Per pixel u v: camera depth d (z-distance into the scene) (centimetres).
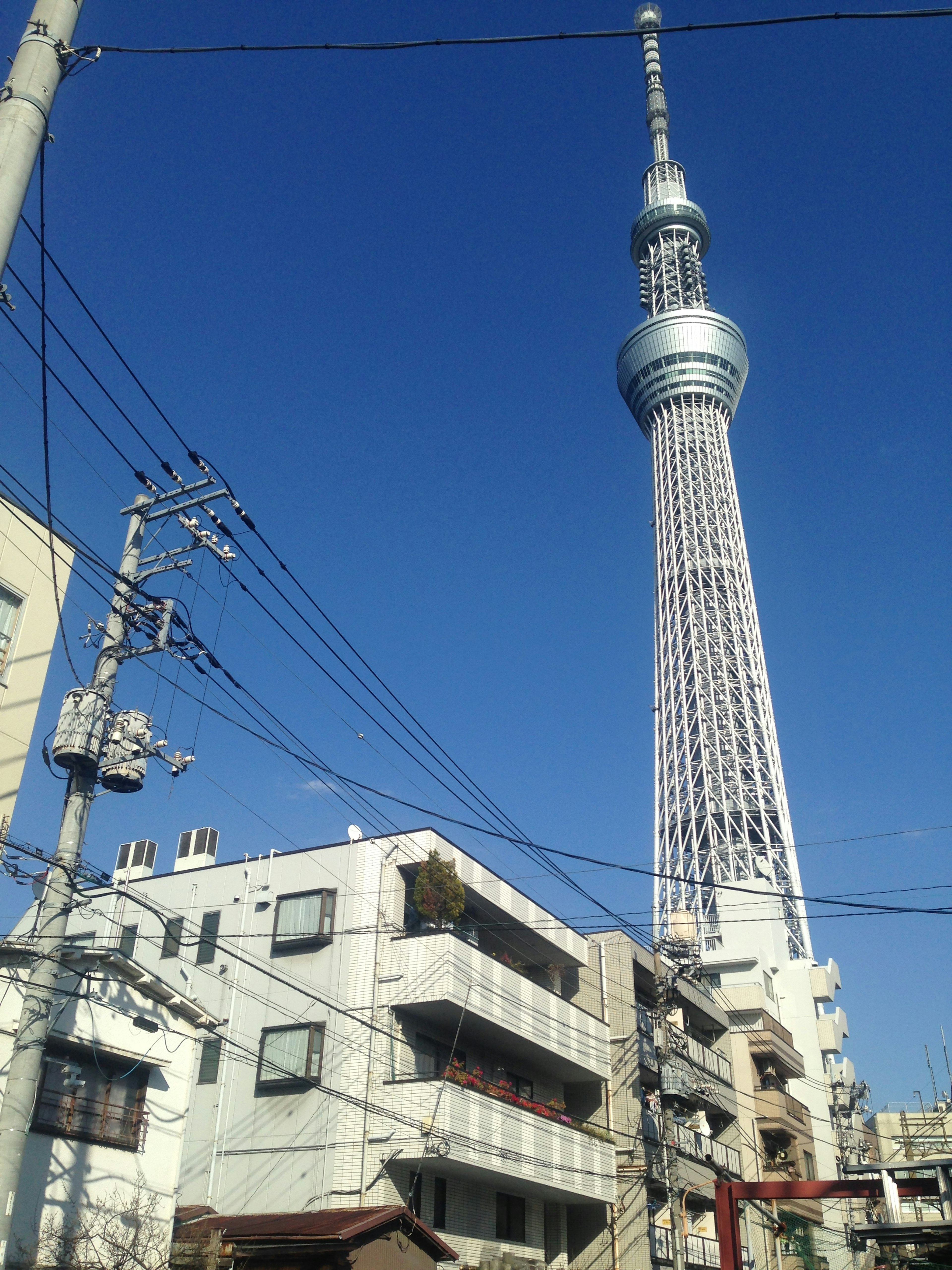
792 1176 5444
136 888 3641
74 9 1124
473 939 3509
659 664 13275
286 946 3262
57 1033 2156
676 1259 3541
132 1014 2344
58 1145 2112
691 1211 4581
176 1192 2334
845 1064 7831
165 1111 2367
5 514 2112
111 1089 2277
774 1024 6000
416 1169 2980
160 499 1838
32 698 2086
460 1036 3366
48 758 1691
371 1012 3053
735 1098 5328
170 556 1828
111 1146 2216
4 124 1038
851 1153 6600
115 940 3575
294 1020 3147
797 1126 5697
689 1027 5344
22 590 2120
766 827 11256
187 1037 2478
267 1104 3050
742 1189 3472
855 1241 5925
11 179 1015
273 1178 2930
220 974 3331
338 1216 2598
